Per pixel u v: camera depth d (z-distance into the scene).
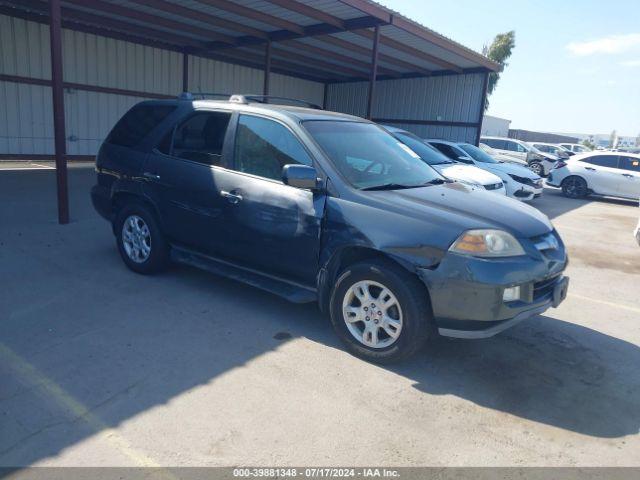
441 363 3.84
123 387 3.25
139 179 5.18
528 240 3.66
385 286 3.61
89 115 16.00
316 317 4.55
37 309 4.38
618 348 4.32
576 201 15.17
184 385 3.31
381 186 4.08
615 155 15.40
